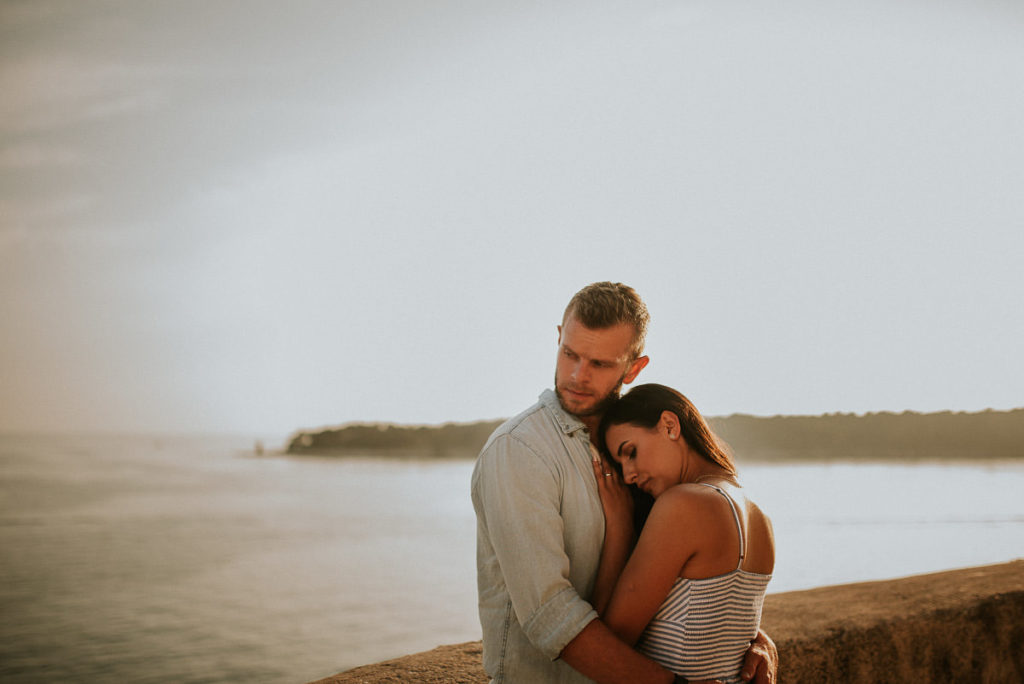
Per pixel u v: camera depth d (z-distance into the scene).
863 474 57.06
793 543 23.77
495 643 1.94
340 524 38.44
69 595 22.06
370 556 28.33
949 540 23.64
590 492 1.89
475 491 1.95
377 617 18.12
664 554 1.75
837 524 28.95
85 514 43.19
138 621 18.48
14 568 26.61
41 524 39.25
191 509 45.56
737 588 1.78
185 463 93.06
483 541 2.00
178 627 17.69
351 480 68.56
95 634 17.27
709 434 1.96
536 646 1.78
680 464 1.92
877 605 2.96
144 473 76.44
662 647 1.78
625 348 1.94
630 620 1.77
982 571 3.50
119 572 25.77
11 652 15.74
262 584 23.02
